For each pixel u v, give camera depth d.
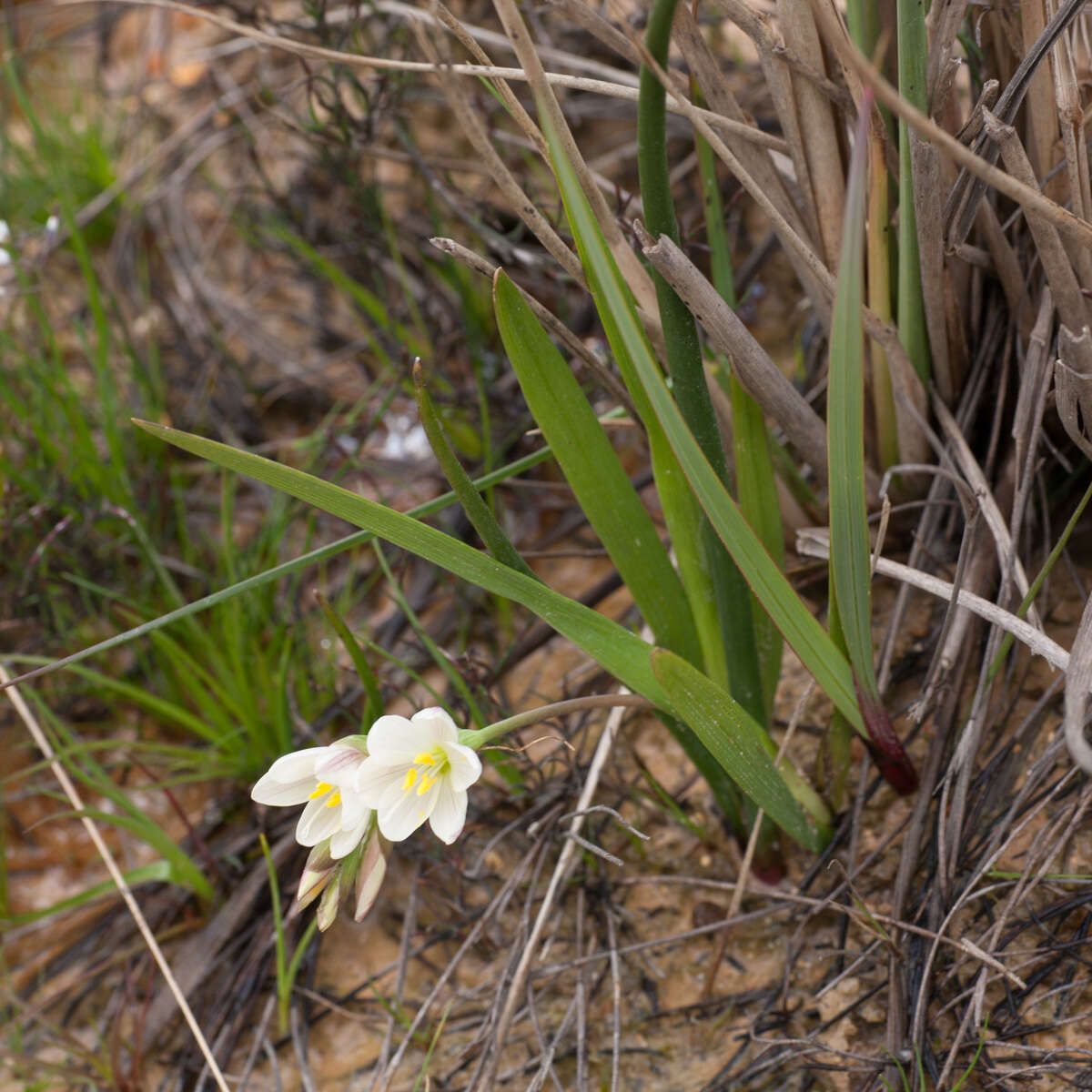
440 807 0.78
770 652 0.86
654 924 0.89
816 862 0.87
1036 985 0.84
